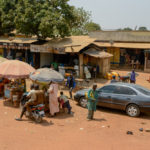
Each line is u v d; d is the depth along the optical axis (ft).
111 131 24.77
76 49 59.11
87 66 64.13
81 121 28.50
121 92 33.22
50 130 24.11
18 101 34.19
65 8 74.84
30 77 31.73
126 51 101.60
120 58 102.83
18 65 33.88
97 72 69.26
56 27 68.18
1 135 21.47
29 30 72.49
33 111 27.20
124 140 21.49
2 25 79.41
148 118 31.65
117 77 65.62
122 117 31.65
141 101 31.04
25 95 29.60
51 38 78.13
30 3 72.49
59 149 18.26
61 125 26.32
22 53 76.43
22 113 27.12
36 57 72.23
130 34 101.04
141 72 87.76
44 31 68.39
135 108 31.68
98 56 59.82
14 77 32.12
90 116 29.48
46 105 31.32
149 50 87.20
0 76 32.60
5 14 77.56
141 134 24.25
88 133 23.62
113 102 33.37
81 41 67.05
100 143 20.15
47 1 74.18
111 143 20.25
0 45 68.95
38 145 19.16
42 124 26.25
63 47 56.49
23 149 18.11
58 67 62.18
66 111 33.01
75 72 61.11
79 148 18.61
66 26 69.10
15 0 79.00
